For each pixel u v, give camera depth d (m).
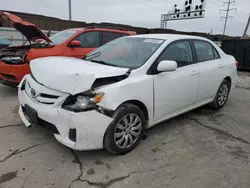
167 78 3.10
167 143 3.06
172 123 3.77
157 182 2.27
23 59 4.73
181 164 2.59
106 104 2.41
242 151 2.94
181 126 3.66
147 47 3.27
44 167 2.41
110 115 2.46
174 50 3.36
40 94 2.60
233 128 3.67
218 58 4.30
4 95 4.96
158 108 3.07
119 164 2.54
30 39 6.10
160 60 3.08
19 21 5.05
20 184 2.14
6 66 4.66
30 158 2.56
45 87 2.57
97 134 2.41
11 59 4.79
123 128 2.65
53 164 2.47
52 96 2.50
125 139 2.70
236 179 2.37
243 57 9.91
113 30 6.41
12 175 2.26
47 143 2.90
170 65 2.90
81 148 2.38
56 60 3.02
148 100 2.88
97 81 2.52
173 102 3.29
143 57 3.08
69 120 2.32
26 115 2.95
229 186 2.25
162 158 2.70
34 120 2.66
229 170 2.51
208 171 2.48
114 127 2.52
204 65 3.84
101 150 2.81
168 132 3.41
